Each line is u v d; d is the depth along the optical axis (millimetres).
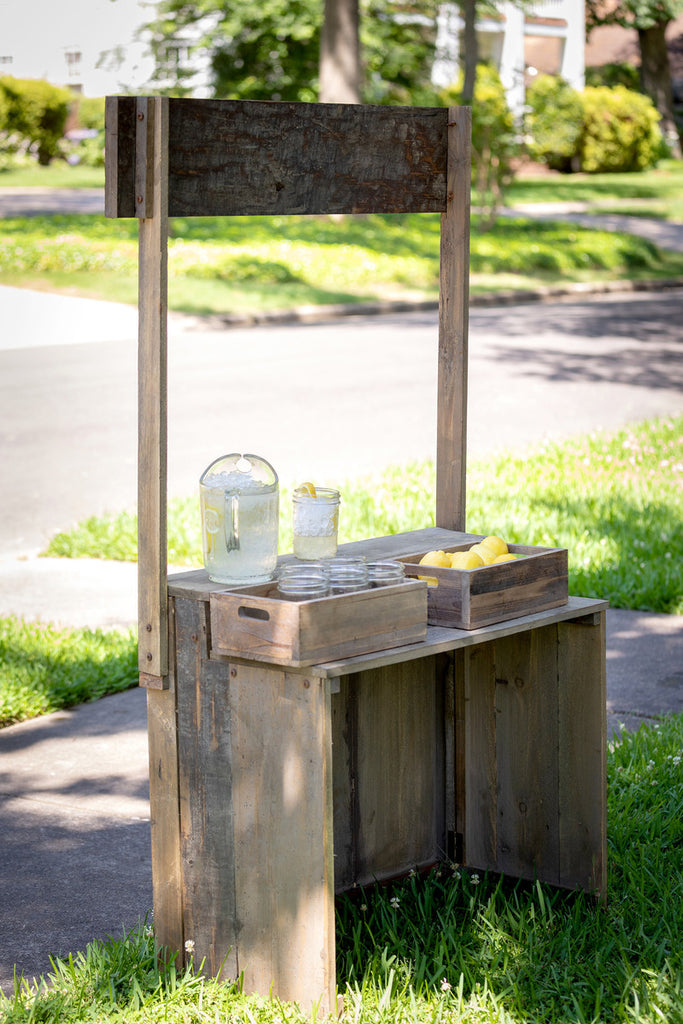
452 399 3877
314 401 11969
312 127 3318
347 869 3582
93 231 23516
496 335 16281
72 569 7285
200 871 3150
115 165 2945
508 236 25328
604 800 3527
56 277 20109
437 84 29969
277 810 2973
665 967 3131
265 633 2904
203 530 3199
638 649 5914
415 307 19359
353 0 24109
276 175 3244
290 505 8023
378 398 12141
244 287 19281
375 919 3412
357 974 3146
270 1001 2994
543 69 40844
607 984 3092
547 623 3369
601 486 8469
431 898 3535
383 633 3016
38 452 10062
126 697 5488
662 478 8797
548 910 3461
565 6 40625
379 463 9445
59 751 4891
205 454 9820
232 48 27891
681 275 23922
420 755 3758
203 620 3059
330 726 2869
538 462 9273
